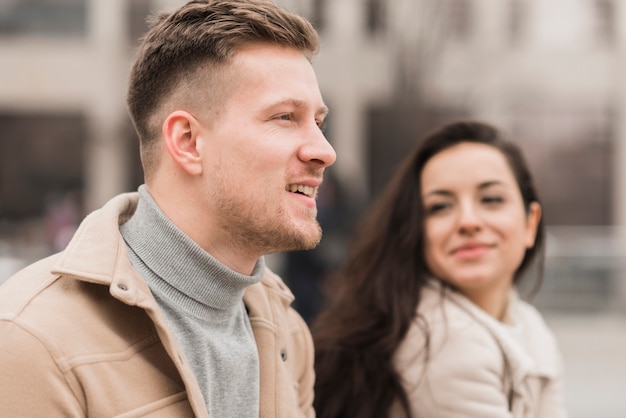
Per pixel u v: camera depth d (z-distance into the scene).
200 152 1.47
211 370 1.51
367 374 2.25
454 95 15.12
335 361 2.31
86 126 17.56
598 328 8.83
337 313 2.49
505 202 2.36
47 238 13.13
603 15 16.62
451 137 2.41
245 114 1.46
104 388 1.32
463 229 2.31
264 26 1.47
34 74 17.56
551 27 16.44
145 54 1.52
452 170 2.34
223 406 1.52
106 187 16.78
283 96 1.47
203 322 1.52
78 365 1.31
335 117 16.30
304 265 5.40
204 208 1.49
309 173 1.51
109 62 16.92
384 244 2.41
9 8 17.61
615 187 17.19
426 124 11.91
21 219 17.44
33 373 1.28
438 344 2.21
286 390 1.67
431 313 2.27
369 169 16.17
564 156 17.09
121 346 1.37
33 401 1.27
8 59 17.58
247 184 1.46
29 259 8.79
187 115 1.47
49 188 17.64
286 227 1.48
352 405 2.25
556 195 17.28
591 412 5.99
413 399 2.22
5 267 7.88
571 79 16.73
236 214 1.47
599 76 16.75
